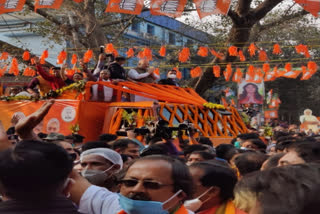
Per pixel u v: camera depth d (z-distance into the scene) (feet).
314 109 142.10
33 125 10.94
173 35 116.98
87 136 37.91
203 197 11.90
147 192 9.25
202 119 40.93
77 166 14.58
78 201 10.32
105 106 39.32
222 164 12.57
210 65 63.52
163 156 9.74
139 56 52.49
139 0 38.11
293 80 135.23
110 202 10.12
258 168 15.20
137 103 36.78
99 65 44.11
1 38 91.09
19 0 38.75
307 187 5.68
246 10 57.98
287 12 64.90
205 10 39.01
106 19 76.79
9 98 40.96
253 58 92.79
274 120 101.86
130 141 21.06
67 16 76.54
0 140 10.66
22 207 7.55
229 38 61.05
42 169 7.64
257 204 6.05
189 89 45.70
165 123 24.34
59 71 42.34
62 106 38.01
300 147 12.65
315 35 77.00
